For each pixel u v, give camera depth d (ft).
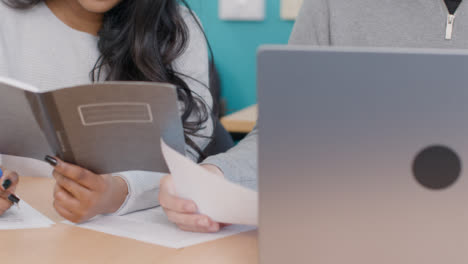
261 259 1.91
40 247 2.40
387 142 1.78
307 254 1.89
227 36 7.61
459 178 1.80
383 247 1.87
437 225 1.84
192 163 2.29
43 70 4.18
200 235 2.55
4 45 4.07
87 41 4.28
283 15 7.24
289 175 1.82
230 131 6.35
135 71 4.21
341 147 1.79
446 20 3.84
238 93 7.77
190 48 4.43
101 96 2.34
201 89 4.43
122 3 4.11
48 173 4.03
